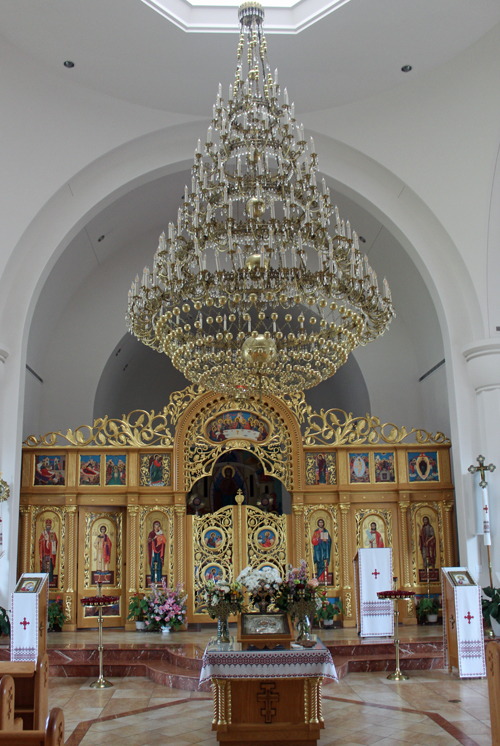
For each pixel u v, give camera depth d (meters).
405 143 12.16
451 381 12.59
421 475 12.95
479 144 11.80
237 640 6.84
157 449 12.88
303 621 7.38
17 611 9.51
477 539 11.89
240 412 12.99
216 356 7.42
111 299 15.34
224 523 12.73
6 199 11.77
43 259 12.23
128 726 7.41
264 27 10.17
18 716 6.16
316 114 12.08
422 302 14.19
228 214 6.81
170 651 10.23
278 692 6.69
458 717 7.57
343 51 10.63
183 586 12.44
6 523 11.32
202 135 12.52
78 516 12.64
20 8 9.78
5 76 10.93
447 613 9.96
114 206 13.22
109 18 9.92
